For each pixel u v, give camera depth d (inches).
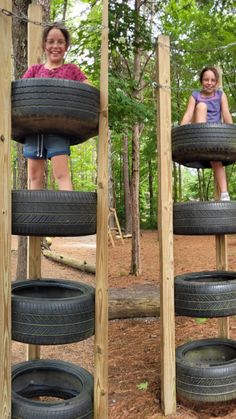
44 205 114.6
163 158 152.9
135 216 354.6
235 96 520.4
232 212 153.4
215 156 158.2
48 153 130.6
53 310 116.6
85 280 354.3
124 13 277.3
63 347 205.5
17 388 138.9
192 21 389.1
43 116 114.2
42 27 155.6
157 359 187.8
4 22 113.0
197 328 217.2
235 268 343.0
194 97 172.2
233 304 153.3
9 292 115.6
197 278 176.4
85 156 1213.7
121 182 1007.6
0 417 114.6
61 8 496.7
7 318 115.5
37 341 116.6
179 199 888.3
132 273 355.3
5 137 113.3
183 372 151.5
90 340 216.2
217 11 390.9
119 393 158.6
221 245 184.2
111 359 190.5
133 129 347.6
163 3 358.0
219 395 148.6
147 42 290.8
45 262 437.7
